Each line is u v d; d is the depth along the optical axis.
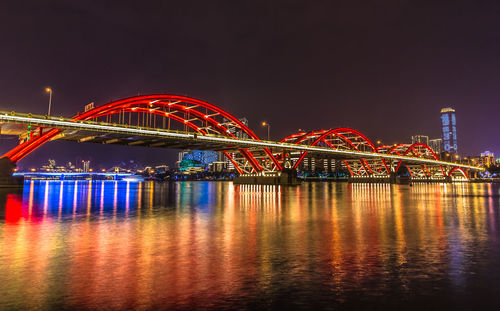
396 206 36.44
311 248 14.57
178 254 13.45
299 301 8.68
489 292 9.30
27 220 23.61
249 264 12.00
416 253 13.66
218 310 8.14
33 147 71.38
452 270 11.30
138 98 87.44
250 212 29.58
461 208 34.22
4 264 11.91
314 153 139.50
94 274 10.80
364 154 150.62
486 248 14.59
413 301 8.70
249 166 136.00
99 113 81.81
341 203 40.69
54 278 10.39
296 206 36.06
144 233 18.25
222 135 108.25
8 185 69.38
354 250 14.20
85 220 23.75
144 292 9.27
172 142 99.12
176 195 61.28
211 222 22.84
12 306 8.31
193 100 98.31
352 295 9.09
